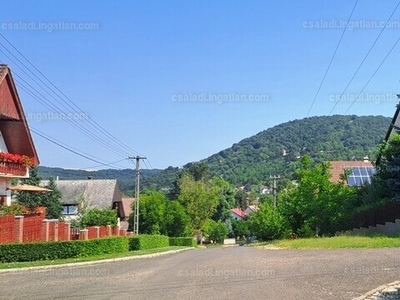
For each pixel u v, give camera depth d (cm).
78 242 2628
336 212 3700
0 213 2681
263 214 4500
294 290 1102
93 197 6550
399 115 4034
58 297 1163
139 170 5116
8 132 3328
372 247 2031
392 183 3052
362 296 1005
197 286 1240
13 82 3075
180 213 6881
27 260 2372
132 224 6544
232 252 2786
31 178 5416
